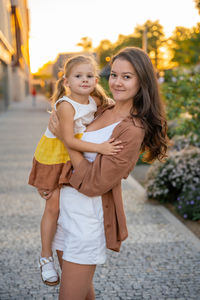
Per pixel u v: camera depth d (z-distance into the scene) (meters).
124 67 1.71
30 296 2.60
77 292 1.75
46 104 32.16
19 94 38.97
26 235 3.72
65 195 1.82
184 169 4.88
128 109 1.81
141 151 1.98
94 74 1.88
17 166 7.02
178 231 3.86
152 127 1.80
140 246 3.46
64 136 1.75
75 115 1.79
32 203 4.80
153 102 1.77
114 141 1.70
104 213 1.78
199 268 3.04
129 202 4.92
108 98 2.11
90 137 1.81
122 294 2.63
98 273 2.94
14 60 33.69
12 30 30.41
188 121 5.20
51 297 2.59
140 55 1.72
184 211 4.38
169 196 4.96
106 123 1.83
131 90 1.73
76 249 1.74
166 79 5.73
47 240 1.90
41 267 1.89
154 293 2.65
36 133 12.04
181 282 2.81
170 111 5.48
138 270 2.99
